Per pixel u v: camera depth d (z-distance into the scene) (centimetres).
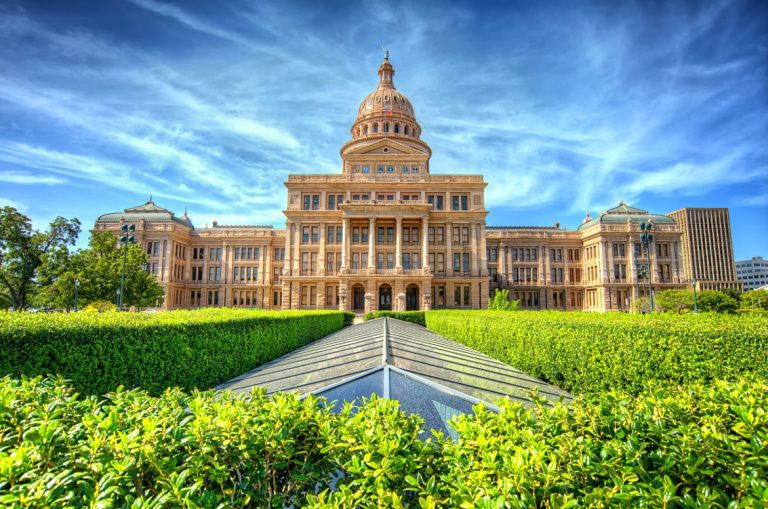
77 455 317
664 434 329
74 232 4741
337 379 710
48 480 281
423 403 592
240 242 7719
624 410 373
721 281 11456
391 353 868
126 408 409
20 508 250
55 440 322
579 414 371
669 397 404
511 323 1497
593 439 342
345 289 5859
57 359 762
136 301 4628
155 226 7094
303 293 6291
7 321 790
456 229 6462
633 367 960
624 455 318
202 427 342
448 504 295
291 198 6575
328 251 6384
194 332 1100
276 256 7744
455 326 2323
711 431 328
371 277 5850
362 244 6316
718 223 11688
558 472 286
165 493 283
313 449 363
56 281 4159
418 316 4434
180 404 431
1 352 678
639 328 967
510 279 7812
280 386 794
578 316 1545
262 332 1512
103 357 847
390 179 6631
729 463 307
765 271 15962
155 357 973
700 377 865
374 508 286
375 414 377
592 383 1056
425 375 698
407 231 6419
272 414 368
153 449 315
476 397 649
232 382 1012
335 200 6588
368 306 5531
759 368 817
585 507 269
